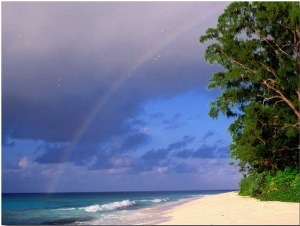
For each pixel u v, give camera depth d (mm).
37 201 68188
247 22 28484
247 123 28562
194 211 24547
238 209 22797
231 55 28750
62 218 27422
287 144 30406
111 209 36938
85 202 61844
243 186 39156
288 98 28828
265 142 29844
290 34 28219
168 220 19844
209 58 29031
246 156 29469
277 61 29016
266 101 30234
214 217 19297
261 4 27484
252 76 28281
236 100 29594
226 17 28594
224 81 29109
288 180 28359
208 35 28891
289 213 19062
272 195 28234
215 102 29875
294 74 28156
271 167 31438
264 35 28406
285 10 26750
